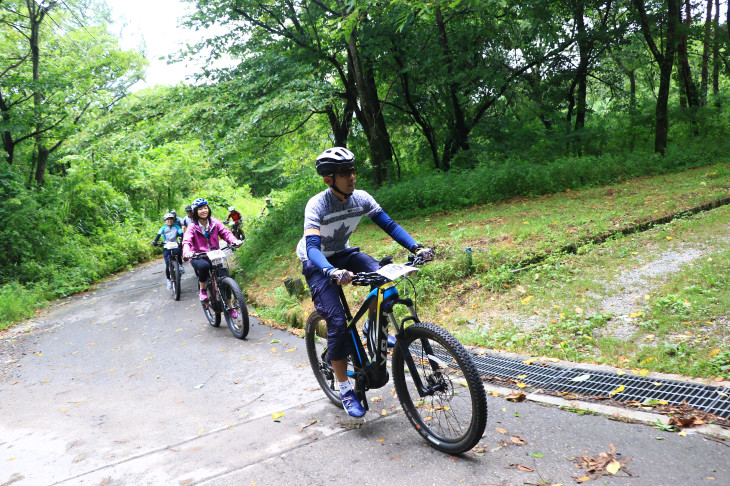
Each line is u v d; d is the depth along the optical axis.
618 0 16.53
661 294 5.17
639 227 7.43
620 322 4.80
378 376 3.35
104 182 21.89
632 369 3.84
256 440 3.45
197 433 3.71
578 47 16.36
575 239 7.16
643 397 3.35
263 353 5.71
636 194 10.16
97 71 19.78
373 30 14.80
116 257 18.20
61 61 18.64
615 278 5.85
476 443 2.77
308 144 21.33
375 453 3.08
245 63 14.49
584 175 13.20
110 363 6.17
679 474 2.46
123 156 14.89
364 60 16.27
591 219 8.14
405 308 6.26
